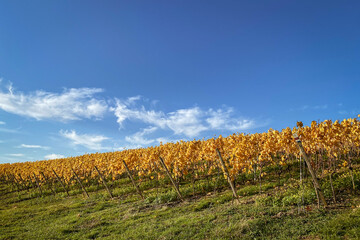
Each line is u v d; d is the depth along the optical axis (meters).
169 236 8.59
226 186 15.91
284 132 12.58
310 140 12.04
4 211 18.47
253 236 7.39
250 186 14.29
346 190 9.94
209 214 10.23
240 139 17.91
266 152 13.34
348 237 6.21
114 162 24.41
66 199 21.66
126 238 9.23
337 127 11.05
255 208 9.69
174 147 24.44
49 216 15.40
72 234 11.24
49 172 28.94
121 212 13.86
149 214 12.42
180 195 14.51
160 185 19.58
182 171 17.59
